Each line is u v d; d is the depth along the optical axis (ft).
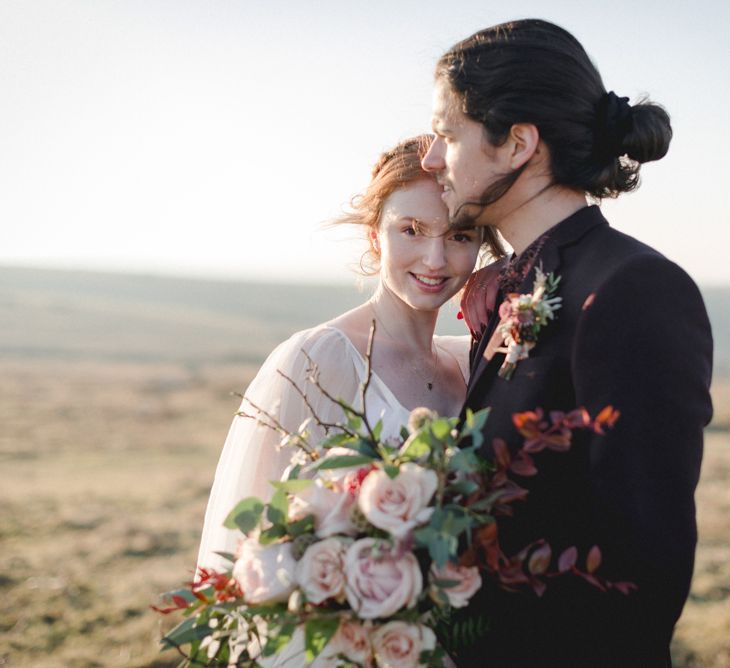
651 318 6.11
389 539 5.78
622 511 5.88
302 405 8.38
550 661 6.39
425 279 8.50
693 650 19.27
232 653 7.02
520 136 6.86
